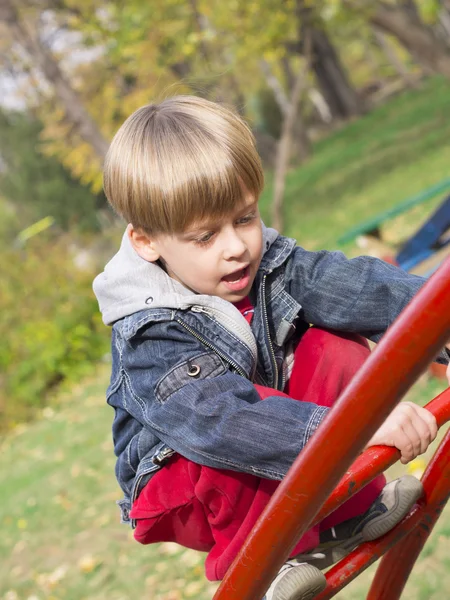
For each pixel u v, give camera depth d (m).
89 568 3.86
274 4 9.57
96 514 4.55
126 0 9.62
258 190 1.25
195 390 1.22
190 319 1.29
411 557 1.33
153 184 1.21
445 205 5.10
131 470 1.34
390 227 8.45
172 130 1.24
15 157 20.98
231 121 1.27
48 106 14.87
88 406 7.12
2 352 8.06
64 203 20.66
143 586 3.52
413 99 22.06
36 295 8.68
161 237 1.26
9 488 5.62
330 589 1.22
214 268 1.24
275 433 1.14
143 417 1.27
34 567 4.14
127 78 14.73
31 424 7.35
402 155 13.96
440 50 10.80
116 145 1.29
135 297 1.32
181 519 1.29
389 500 1.24
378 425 0.86
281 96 23.70
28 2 10.24
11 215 19.67
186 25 9.85
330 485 0.91
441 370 3.78
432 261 5.50
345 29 27.22
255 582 1.01
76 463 5.57
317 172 16.77
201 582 3.39
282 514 0.94
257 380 1.40
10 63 12.33
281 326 1.39
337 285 1.36
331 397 1.31
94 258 9.63
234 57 10.23
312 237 10.69
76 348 8.20
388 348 0.81
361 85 39.53
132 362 1.30
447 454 1.25
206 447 1.17
